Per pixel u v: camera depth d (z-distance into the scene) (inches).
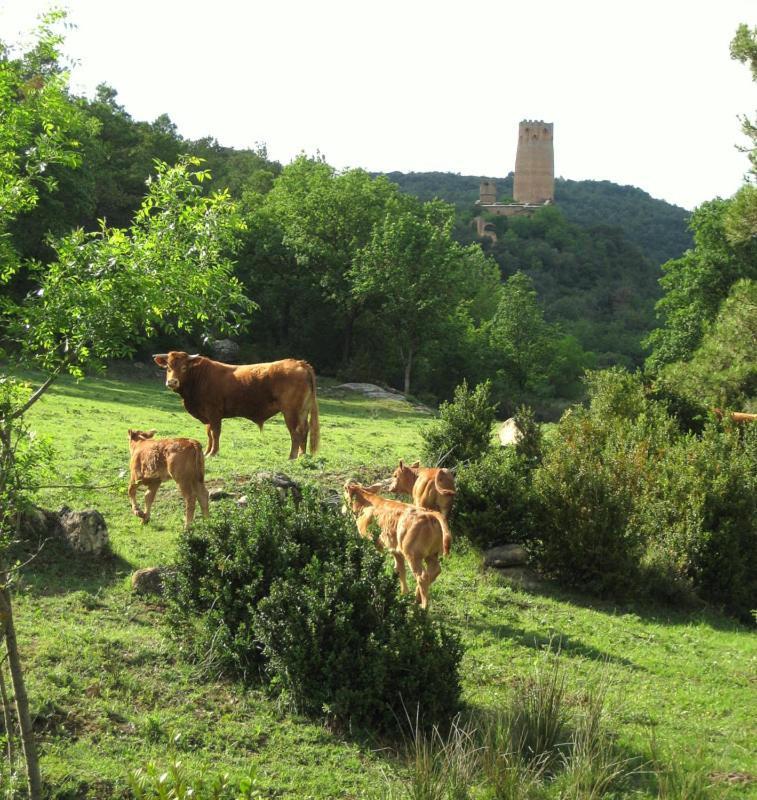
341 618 366.9
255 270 2294.5
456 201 7278.5
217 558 406.3
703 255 1956.2
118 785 292.7
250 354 2155.5
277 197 2432.3
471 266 2856.8
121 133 2417.6
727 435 815.1
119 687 357.7
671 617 618.5
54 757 302.4
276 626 374.9
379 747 348.8
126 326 251.9
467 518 642.8
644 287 4640.8
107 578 474.0
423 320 2190.0
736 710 433.1
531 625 518.0
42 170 245.6
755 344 996.6
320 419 1314.0
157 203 255.3
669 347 1993.1
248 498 451.2
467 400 823.7
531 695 370.3
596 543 621.0
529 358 2471.7
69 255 239.9
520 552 632.4
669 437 893.2
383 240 2148.1
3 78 240.1
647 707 417.1
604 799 312.8
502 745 332.5
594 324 3939.5
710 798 312.7
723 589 685.9
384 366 2389.3
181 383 749.9
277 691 375.9
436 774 312.3
